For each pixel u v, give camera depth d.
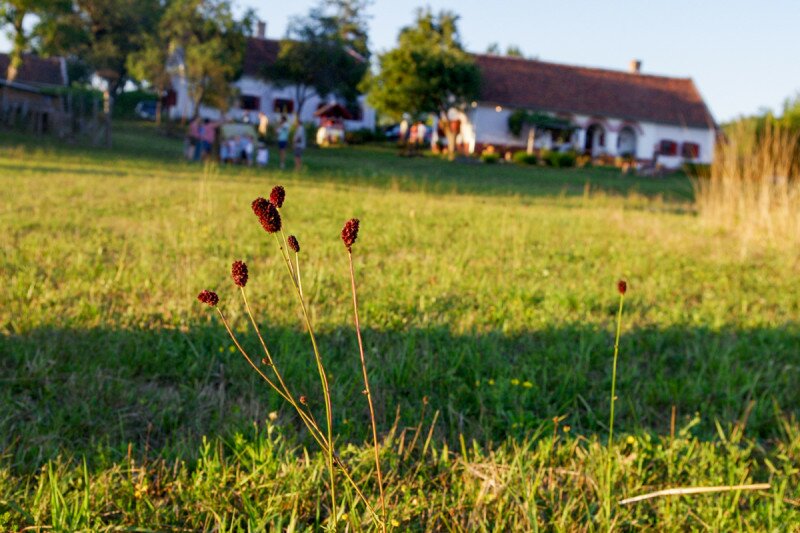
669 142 54.69
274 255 8.24
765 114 16.89
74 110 48.97
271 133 47.62
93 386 3.84
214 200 13.20
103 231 9.23
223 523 2.66
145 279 6.33
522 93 52.44
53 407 3.61
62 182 15.59
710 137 55.16
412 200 16.33
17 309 5.15
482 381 4.27
